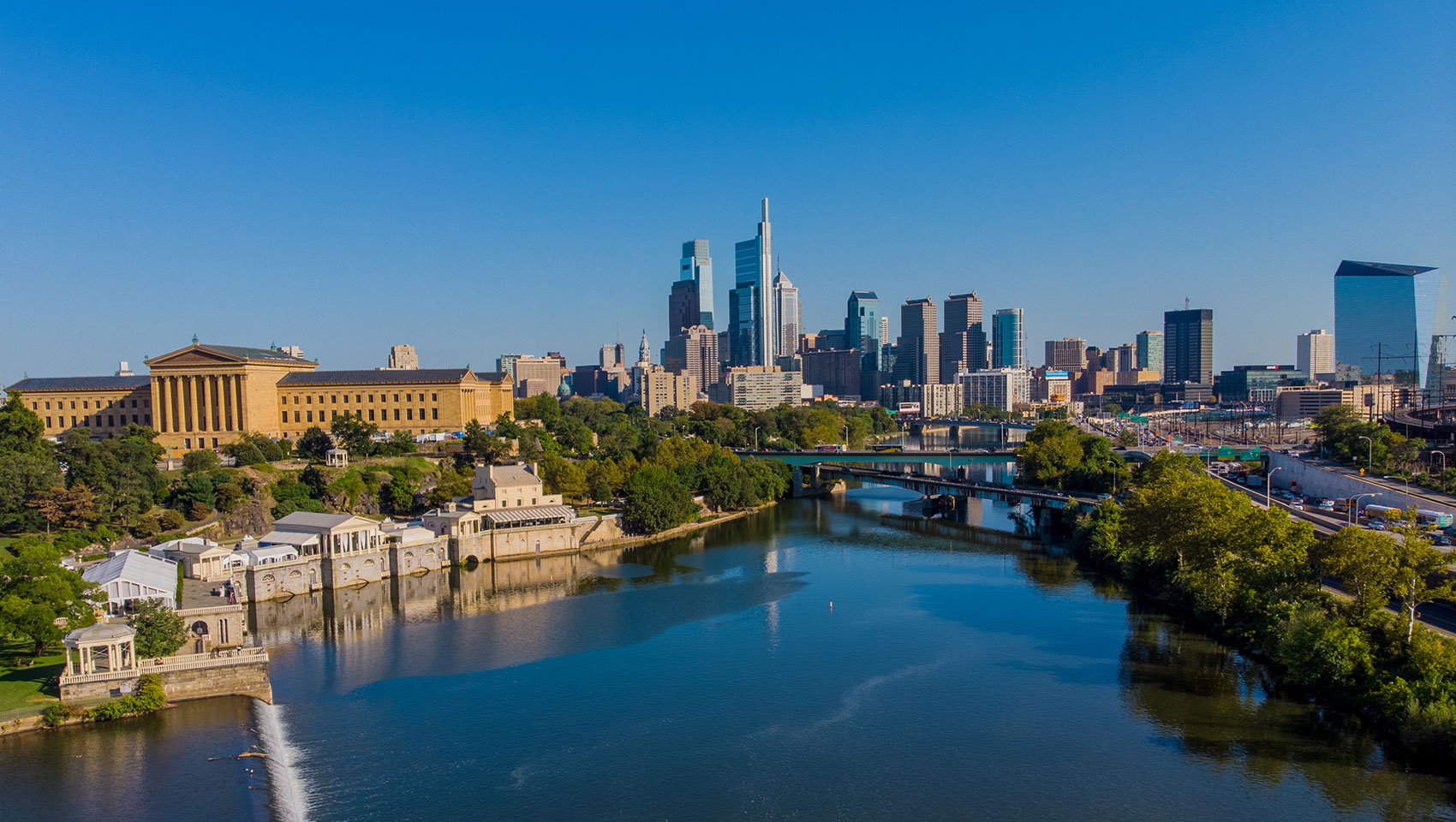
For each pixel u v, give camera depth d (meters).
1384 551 141.00
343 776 120.25
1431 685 123.38
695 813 110.38
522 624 189.75
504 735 133.00
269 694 146.88
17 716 130.12
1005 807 111.31
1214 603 174.00
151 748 125.31
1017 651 166.88
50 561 175.00
